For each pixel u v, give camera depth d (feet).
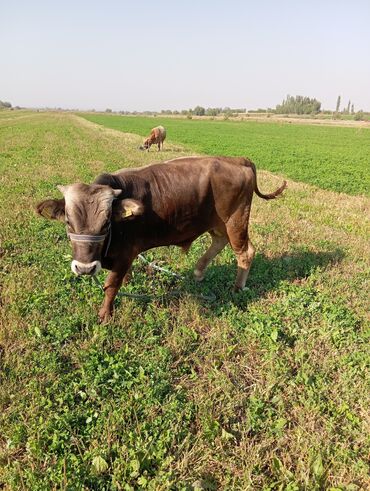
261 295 21.45
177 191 17.26
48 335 16.80
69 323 17.31
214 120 398.83
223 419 13.47
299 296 20.95
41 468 11.44
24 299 19.26
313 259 26.27
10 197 36.91
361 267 25.80
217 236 21.30
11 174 48.57
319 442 12.52
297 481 11.32
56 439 11.98
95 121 266.77
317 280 23.32
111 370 14.89
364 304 21.09
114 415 12.91
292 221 34.99
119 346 16.81
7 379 14.39
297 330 18.21
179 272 23.50
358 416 13.79
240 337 17.58
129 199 14.65
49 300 19.30
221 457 12.05
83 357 15.65
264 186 51.29
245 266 20.98
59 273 21.84
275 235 30.35
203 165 18.16
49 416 12.75
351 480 11.53
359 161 95.66
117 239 15.83
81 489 10.71
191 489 11.10
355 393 14.60
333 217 38.06
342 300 21.11
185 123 288.92
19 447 12.00
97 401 13.70
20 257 24.02
